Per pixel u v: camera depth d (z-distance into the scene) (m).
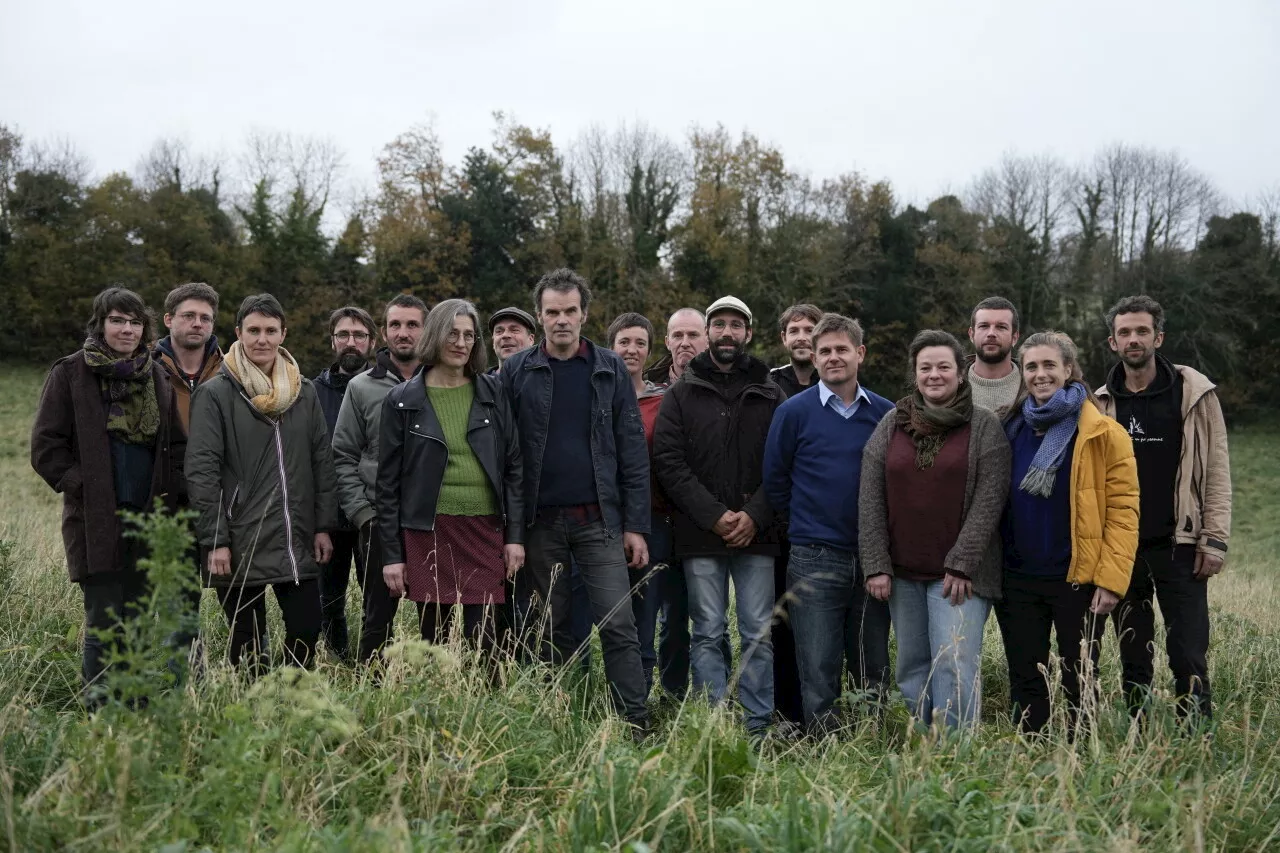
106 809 2.59
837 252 39.47
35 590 5.47
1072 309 42.03
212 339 4.73
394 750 3.20
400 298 5.27
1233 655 5.66
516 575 4.70
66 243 36.88
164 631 2.78
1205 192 44.72
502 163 40.53
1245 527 25.05
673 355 5.96
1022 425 4.47
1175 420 4.66
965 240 42.16
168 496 4.24
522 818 2.96
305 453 4.49
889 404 4.73
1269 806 3.19
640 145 41.03
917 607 4.37
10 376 32.59
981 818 2.94
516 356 4.72
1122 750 3.50
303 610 4.39
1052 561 4.31
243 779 2.72
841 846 2.62
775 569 5.03
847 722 4.41
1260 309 41.09
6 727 3.10
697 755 3.15
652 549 5.15
